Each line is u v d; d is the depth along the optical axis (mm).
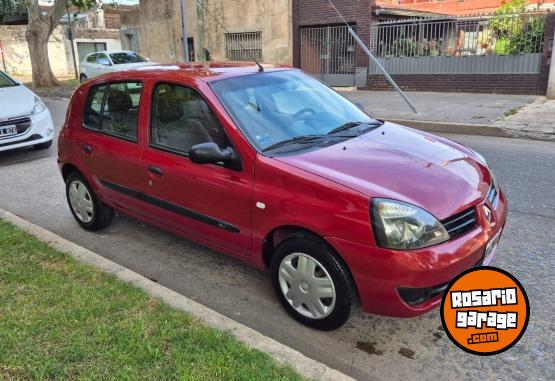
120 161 4512
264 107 3957
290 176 3289
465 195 3203
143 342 3031
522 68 13984
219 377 2719
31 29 21500
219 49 20953
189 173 3885
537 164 7172
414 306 3008
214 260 4586
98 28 36906
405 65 16031
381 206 2955
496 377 2941
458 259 2977
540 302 3637
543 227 4922
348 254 3039
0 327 3203
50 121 9328
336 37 17422
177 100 4082
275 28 18938
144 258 4680
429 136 4227
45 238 4691
